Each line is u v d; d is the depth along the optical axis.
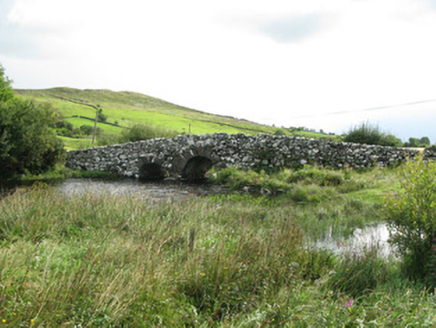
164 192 15.73
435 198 5.29
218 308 3.73
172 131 32.31
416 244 5.27
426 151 19.69
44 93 118.88
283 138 19.81
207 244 5.71
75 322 3.16
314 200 13.16
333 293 4.29
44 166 21.55
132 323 3.28
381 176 16.50
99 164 24.67
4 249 4.51
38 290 3.42
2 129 18.75
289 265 4.84
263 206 11.44
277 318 3.43
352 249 6.14
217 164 20.70
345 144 19.52
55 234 6.04
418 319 3.47
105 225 6.66
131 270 4.22
